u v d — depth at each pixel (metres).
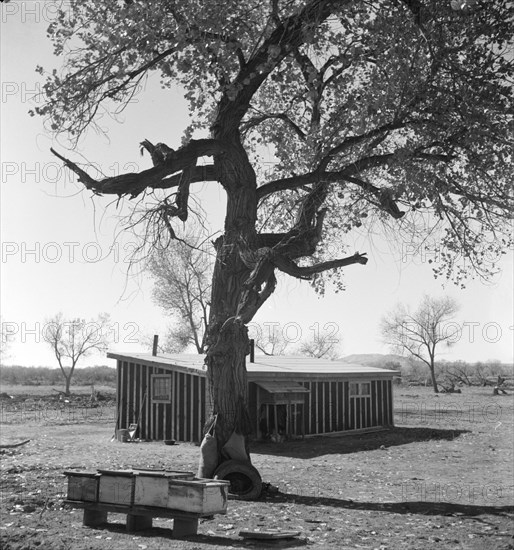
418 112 14.14
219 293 14.88
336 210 16.27
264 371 27.19
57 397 60.47
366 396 32.62
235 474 14.04
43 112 14.32
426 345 82.31
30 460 20.42
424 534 10.53
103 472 10.63
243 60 14.45
